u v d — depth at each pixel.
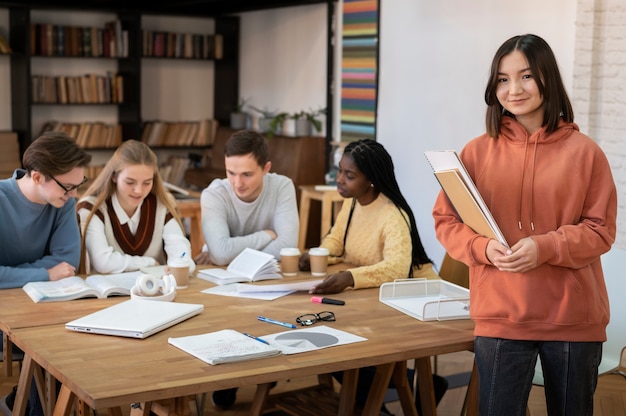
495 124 2.55
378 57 6.76
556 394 2.49
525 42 2.44
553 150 2.48
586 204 2.47
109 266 3.37
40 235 3.27
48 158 3.01
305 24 7.86
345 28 7.19
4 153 7.89
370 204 3.45
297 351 2.37
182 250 3.51
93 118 8.70
